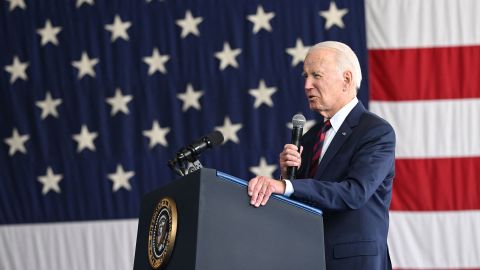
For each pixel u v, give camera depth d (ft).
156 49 34.47
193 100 33.96
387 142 16.52
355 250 16.07
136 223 33.76
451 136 32.04
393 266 31.71
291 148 16.08
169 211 13.09
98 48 34.78
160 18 34.60
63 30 35.01
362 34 33.04
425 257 31.68
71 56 34.88
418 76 32.37
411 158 32.07
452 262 31.60
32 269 33.91
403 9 32.81
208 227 12.25
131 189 33.96
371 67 32.73
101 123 34.40
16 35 35.19
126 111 34.32
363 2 33.24
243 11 34.12
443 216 31.78
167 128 34.04
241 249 12.47
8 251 34.09
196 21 34.35
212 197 12.44
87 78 34.65
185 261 12.28
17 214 34.30
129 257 33.68
